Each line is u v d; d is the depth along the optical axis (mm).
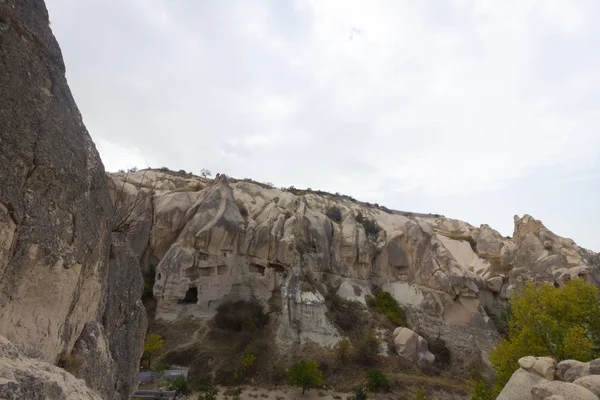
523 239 46250
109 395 7168
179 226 37281
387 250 43969
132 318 8742
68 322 5977
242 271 35938
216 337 29750
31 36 5426
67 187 5789
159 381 24141
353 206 64375
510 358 16547
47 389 3613
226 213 36000
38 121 5348
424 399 23312
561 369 9273
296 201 47781
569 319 16312
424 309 38406
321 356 28953
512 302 18703
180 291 32031
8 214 4715
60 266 5520
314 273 38125
